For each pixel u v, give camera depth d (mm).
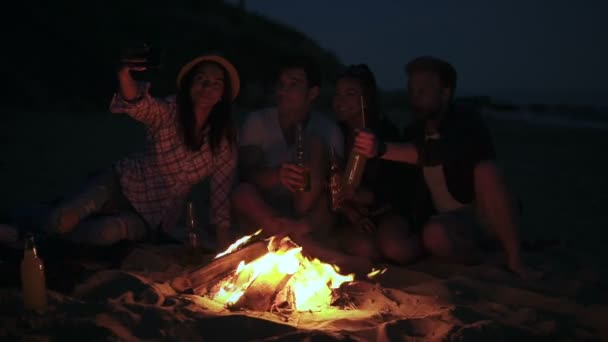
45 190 5746
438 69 3736
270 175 4145
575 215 5797
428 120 3869
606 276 3771
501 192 3707
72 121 11609
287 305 3062
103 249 3697
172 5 24109
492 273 3748
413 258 3951
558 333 2828
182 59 19203
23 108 12336
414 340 2697
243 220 4395
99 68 15273
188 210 3814
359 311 3051
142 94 3762
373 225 4160
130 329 2678
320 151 4215
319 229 4301
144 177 4008
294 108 4250
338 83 4258
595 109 35250
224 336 2691
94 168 7129
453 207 3932
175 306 2973
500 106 34219
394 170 4262
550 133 15500
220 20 26266
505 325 2814
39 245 3594
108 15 18688
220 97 3918
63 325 2639
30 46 14539
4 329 2613
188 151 3986
